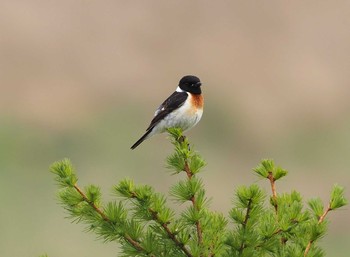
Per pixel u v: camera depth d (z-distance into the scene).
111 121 24.91
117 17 31.27
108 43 29.86
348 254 17.05
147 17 31.53
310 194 21.66
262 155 24.25
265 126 25.31
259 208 5.83
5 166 21.62
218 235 5.95
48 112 25.27
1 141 23.14
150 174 21.62
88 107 25.89
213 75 28.20
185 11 31.95
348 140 24.84
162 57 29.39
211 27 31.20
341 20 31.48
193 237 6.01
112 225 5.95
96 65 28.64
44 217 17.53
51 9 31.22
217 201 20.17
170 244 5.91
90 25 30.86
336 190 6.02
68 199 5.99
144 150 22.69
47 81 27.47
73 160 22.73
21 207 18.11
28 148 22.92
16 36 29.56
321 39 30.52
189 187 5.98
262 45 30.22
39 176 21.12
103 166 22.11
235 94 26.69
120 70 28.41
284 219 5.78
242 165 23.70
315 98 26.80
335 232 17.56
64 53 29.20
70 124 24.64
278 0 32.25
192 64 29.14
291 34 30.94
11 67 28.05
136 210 5.96
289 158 24.06
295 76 28.22
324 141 24.86
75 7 31.59
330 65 29.08
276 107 26.42
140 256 5.90
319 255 5.83
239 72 28.47
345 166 23.50
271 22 31.50
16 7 30.80
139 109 26.19
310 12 31.77
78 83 27.53
